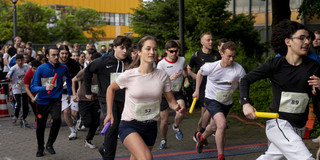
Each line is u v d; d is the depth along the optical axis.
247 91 3.15
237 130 6.82
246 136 6.36
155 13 16.94
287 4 11.80
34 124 7.98
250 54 15.31
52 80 5.25
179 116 6.00
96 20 43.19
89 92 4.97
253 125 7.12
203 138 5.13
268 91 7.24
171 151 5.49
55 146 6.02
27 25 34.00
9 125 7.90
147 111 3.40
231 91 4.91
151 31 16.88
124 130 3.38
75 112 7.15
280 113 3.09
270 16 23.22
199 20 14.59
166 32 16.47
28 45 11.71
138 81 3.35
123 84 3.41
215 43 14.38
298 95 3.03
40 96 5.32
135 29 17.66
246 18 15.82
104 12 55.38
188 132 6.81
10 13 33.50
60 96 5.46
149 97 3.38
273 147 3.22
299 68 3.02
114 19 56.69
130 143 3.23
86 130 7.23
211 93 4.99
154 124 3.49
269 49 16.31
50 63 5.39
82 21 41.81
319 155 3.68
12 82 7.91
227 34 14.98
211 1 14.93
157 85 3.38
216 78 4.90
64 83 6.50
